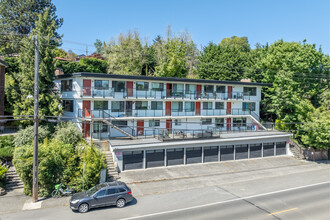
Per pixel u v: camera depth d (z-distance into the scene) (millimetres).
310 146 34875
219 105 38969
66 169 20781
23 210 17438
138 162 27422
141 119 33188
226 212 17359
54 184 20359
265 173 27672
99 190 17797
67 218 16234
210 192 21438
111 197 17875
